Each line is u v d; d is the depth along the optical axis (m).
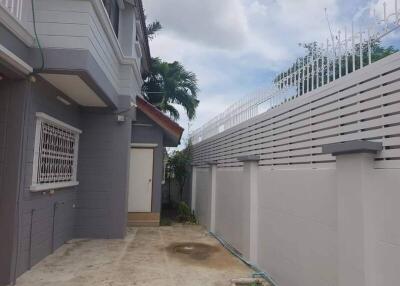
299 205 4.27
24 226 4.91
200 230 9.16
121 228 7.62
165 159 14.12
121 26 8.03
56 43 4.78
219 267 5.62
